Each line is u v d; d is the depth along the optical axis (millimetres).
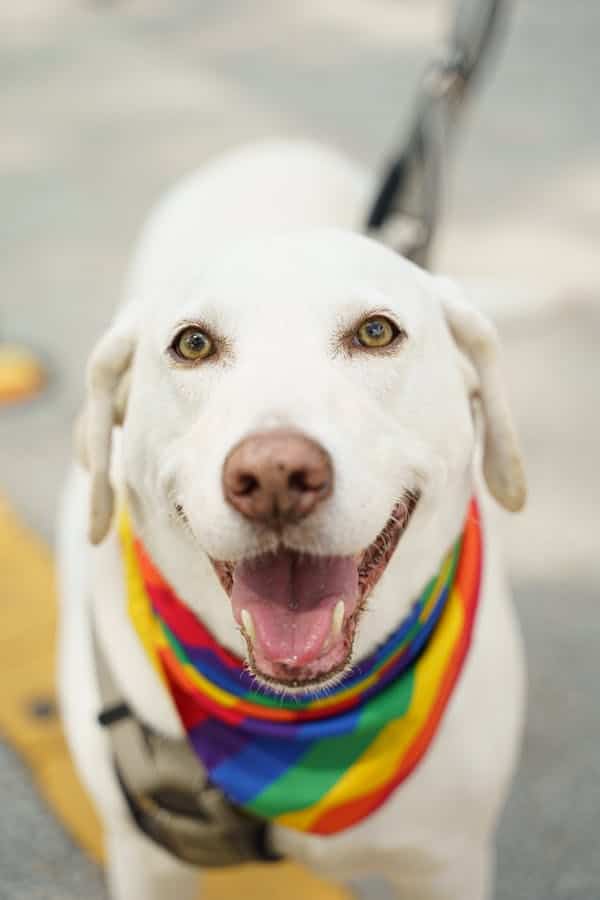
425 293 2021
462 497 2045
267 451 1653
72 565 2602
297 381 1774
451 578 2131
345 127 6930
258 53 8258
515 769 2986
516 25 8383
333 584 1830
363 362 1885
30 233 5891
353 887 2678
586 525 3834
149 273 3328
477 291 5070
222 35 8664
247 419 1726
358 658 2074
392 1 9195
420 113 3035
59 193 6316
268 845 2250
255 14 9078
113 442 2422
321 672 1802
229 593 1889
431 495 1944
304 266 1907
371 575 1875
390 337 1914
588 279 5270
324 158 3816
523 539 3781
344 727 2090
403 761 2104
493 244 5566
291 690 1808
